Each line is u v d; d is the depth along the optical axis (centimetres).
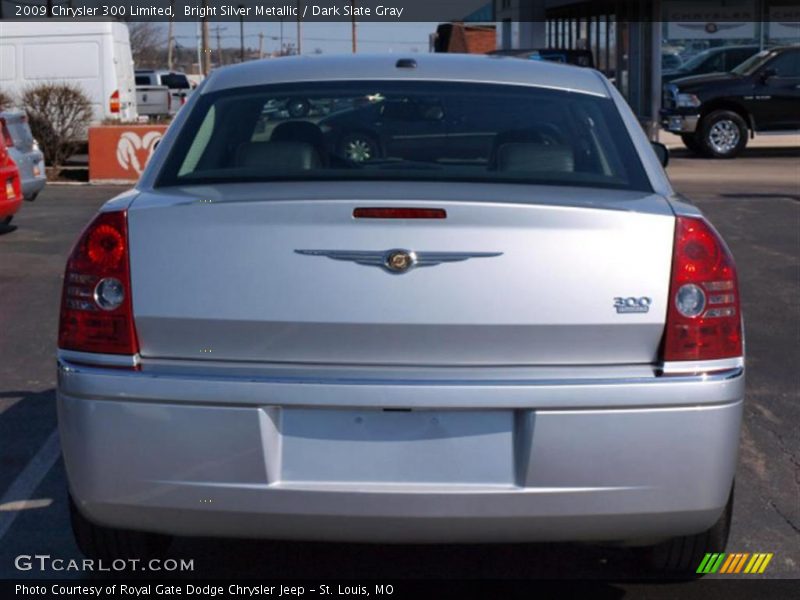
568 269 341
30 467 550
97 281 351
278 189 376
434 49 3888
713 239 354
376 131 431
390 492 339
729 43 2725
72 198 1655
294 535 349
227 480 342
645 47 2794
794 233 1246
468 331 339
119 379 344
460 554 457
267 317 341
